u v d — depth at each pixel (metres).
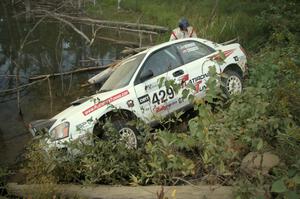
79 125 6.52
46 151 6.02
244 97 5.21
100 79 10.97
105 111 6.74
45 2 26.53
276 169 4.36
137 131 6.88
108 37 19.25
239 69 8.44
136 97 7.16
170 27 18.28
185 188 5.01
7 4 29.31
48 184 5.43
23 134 9.02
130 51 14.96
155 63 7.64
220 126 4.90
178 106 7.63
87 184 5.47
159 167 5.01
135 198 5.16
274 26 12.19
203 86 7.90
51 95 10.86
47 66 14.77
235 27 13.82
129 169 5.76
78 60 15.38
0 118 10.16
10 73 14.11
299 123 5.22
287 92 5.43
